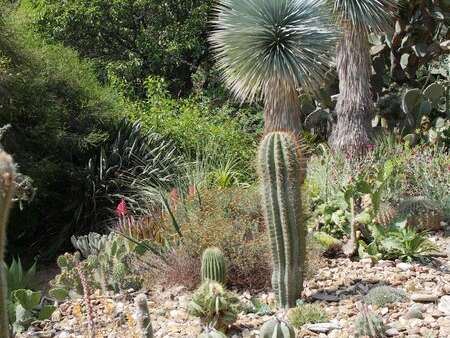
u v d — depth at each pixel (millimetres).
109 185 8328
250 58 8719
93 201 8195
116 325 4320
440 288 5074
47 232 8297
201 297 4383
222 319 4363
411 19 11484
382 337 4191
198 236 5656
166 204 6133
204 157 9562
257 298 5098
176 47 14805
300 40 8695
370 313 4258
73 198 8281
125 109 10055
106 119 9008
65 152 8430
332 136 10617
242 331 4477
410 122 10422
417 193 7602
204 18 15258
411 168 8102
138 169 8609
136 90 15023
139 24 15555
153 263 5805
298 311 4578
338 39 9297
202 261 5047
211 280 4691
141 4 14867
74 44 15086
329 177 7465
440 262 5805
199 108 12047
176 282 5574
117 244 5996
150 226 6746
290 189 4652
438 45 11398
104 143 8789
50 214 8305
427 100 10391
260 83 8797
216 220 5895
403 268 5602
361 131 10055
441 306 4680
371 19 9820
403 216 6445
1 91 7898
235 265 5406
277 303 4844
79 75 9062
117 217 8039
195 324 4664
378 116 10969
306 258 5094
